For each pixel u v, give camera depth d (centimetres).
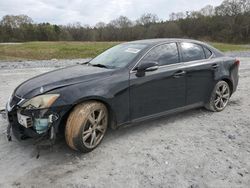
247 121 499
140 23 9550
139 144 397
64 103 338
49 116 332
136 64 420
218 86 538
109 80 385
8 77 929
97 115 376
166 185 297
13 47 3111
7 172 319
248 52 2586
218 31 8950
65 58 2003
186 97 485
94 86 369
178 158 356
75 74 395
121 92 391
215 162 347
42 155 360
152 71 428
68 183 300
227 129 459
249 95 700
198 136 428
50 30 9288
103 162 345
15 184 297
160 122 487
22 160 346
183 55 486
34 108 333
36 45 3516
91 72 400
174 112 475
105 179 308
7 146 382
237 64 583
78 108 352
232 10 8788
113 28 9100
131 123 416
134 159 353
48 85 357
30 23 9662
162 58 454
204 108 568
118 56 453
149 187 294
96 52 2500
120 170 326
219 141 411
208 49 540
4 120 478
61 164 338
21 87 387
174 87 459
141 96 417
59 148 379
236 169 331
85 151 364
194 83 492
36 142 341
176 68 460
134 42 500
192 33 9419
